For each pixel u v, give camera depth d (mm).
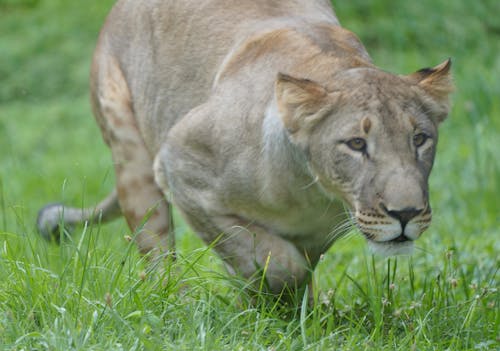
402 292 9539
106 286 8086
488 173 15258
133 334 7289
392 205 7434
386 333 8273
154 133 10055
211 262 9336
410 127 7660
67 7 28406
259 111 8344
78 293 7906
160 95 9875
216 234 8812
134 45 10367
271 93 8336
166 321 7789
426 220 7594
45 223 11102
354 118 7656
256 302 8539
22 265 8430
